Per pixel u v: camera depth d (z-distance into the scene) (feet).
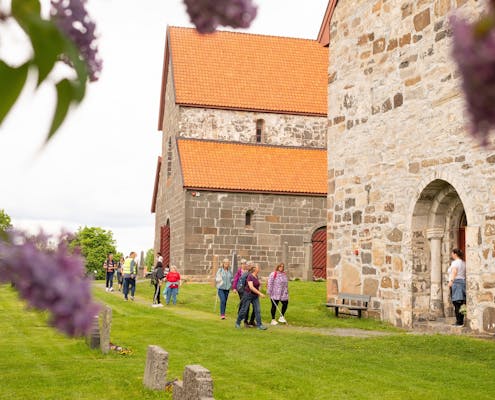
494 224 47.14
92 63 3.44
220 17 3.60
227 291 66.08
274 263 116.26
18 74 3.24
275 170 120.88
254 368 37.19
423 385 32.50
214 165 118.93
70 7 3.37
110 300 87.20
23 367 37.47
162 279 81.05
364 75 63.52
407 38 57.57
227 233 114.52
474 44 2.76
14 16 3.28
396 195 58.23
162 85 148.25
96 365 37.99
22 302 3.38
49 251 3.48
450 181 51.57
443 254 55.88
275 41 143.54
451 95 51.70
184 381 25.23
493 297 47.11
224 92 129.90
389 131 59.52
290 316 65.62
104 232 236.84
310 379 33.94
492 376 34.60
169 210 129.90
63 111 3.31
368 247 61.82
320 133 131.44
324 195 118.32
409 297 55.93
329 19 70.38
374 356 40.47
